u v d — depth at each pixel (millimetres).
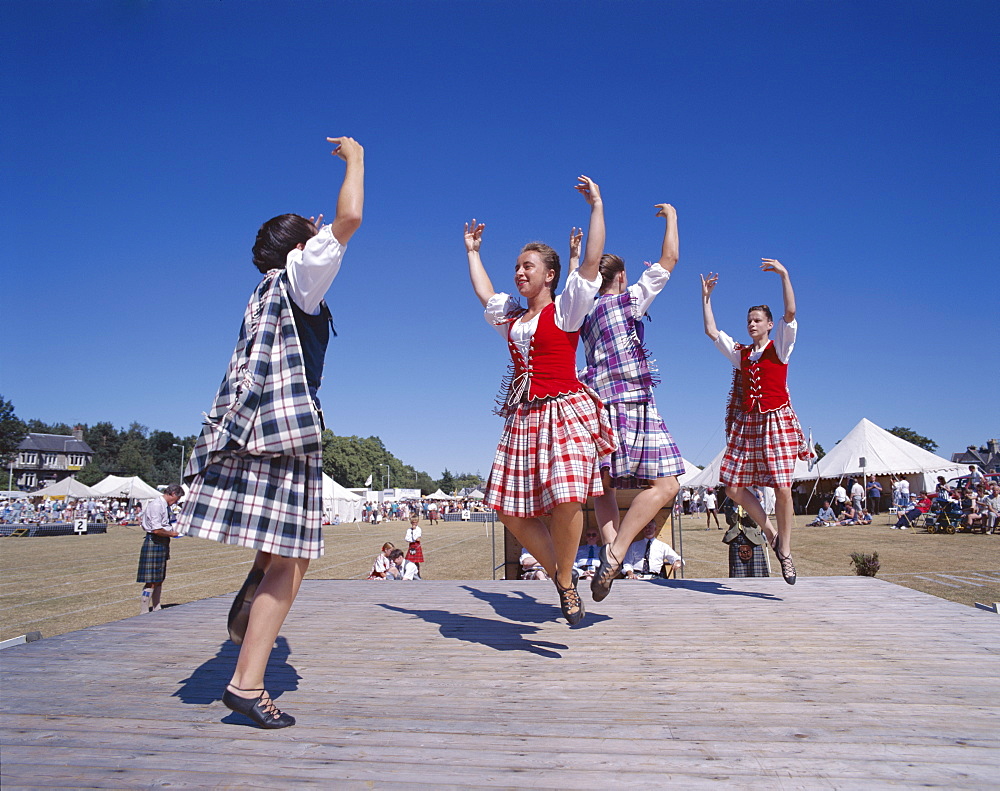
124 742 1951
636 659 2832
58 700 2365
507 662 2824
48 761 1806
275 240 2410
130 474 126188
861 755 1807
